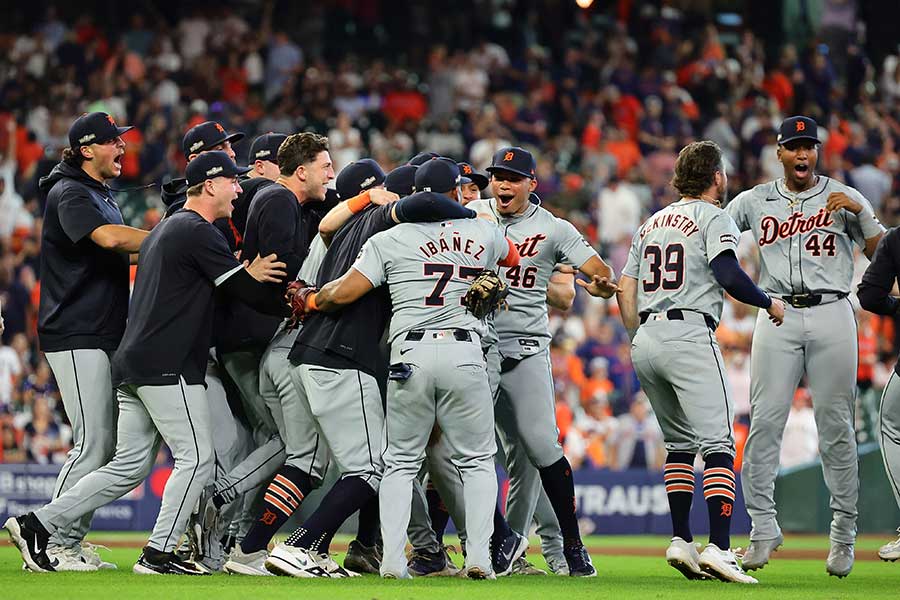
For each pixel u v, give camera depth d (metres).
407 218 24.56
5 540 42.25
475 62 83.38
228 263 25.05
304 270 26.69
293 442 25.81
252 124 75.56
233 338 26.41
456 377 24.12
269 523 25.31
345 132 73.50
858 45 87.31
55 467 51.16
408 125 76.88
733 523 52.84
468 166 29.28
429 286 24.34
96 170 27.23
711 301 25.97
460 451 24.75
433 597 20.78
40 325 26.80
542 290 27.98
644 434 56.66
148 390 24.81
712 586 24.42
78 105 75.50
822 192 28.81
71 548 26.55
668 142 77.25
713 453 25.42
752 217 29.47
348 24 90.44
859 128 80.31
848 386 28.34
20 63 78.00
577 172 76.00
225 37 81.94
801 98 81.38
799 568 32.03
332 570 24.77
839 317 28.38
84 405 26.48
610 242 69.62
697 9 90.44
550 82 81.75
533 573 27.95
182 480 24.88
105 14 85.31
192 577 24.12
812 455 56.28
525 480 28.48
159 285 24.97
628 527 52.91
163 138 71.81
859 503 51.62
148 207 70.19
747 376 58.53
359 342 24.83
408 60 87.50
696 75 82.69
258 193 26.22
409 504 24.67
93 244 26.69
